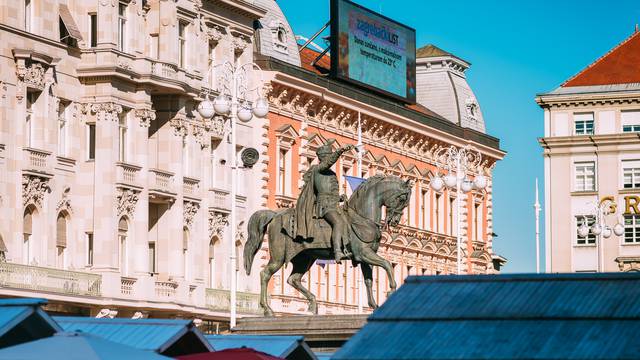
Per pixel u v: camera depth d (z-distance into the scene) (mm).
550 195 189625
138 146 112938
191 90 118312
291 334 68688
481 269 175500
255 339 62438
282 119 135125
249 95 130250
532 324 44031
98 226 109062
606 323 43406
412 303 46719
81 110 109688
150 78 112562
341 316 69375
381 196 71000
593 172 188875
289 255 72875
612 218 186875
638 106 187750
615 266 186375
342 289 146125
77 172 109188
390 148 155125
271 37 137250
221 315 121438
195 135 120688
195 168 120688
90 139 110250
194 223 120250
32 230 104500
